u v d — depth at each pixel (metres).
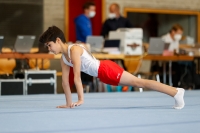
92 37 15.13
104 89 15.81
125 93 13.45
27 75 13.93
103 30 17.62
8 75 14.84
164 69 16.58
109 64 8.34
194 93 13.16
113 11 17.48
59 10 20.34
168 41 17.62
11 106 8.93
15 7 19.50
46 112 7.77
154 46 15.81
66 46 8.12
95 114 7.50
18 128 5.95
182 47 18.52
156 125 6.24
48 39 7.98
